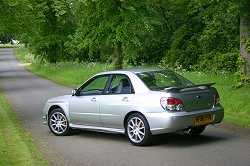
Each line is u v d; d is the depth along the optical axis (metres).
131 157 8.30
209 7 16.86
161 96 8.91
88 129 10.53
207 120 9.27
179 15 31.23
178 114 8.78
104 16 23.69
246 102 13.58
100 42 24.69
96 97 10.17
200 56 26.58
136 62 33.41
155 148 9.01
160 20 24.98
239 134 10.27
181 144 9.29
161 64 31.22
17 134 11.20
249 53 15.68
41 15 36.00
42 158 8.44
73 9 27.09
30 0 34.72
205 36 25.91
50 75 37.59
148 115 9.02
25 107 17.39
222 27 25.56
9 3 27.92
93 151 9.04
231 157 7.91
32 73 42.88
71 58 43.12
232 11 15.38
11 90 25.92
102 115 10.00
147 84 9.41
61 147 9.58
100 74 10.42
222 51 25.14
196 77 21.47
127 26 23.56
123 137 10.48
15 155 8.66
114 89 9.92
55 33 41.50
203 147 8.89
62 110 11.02
